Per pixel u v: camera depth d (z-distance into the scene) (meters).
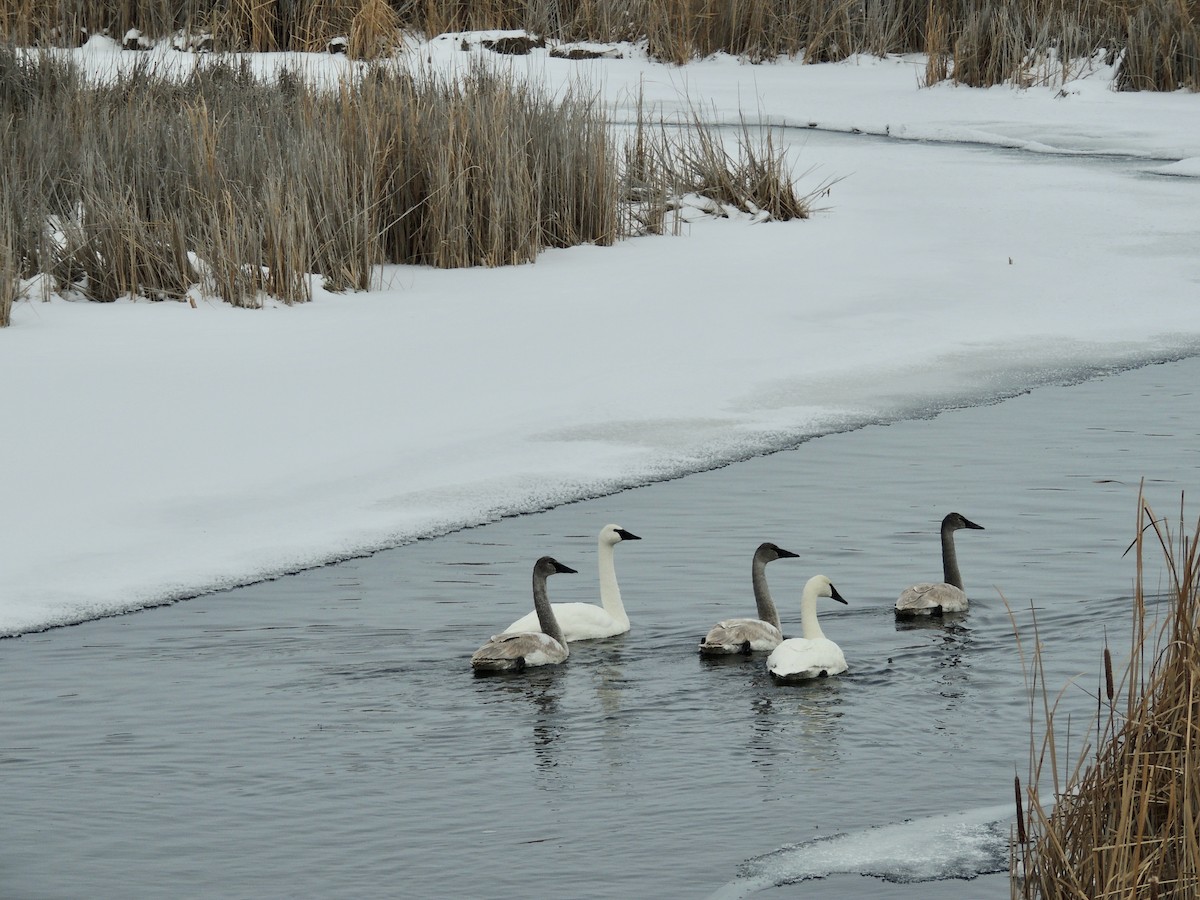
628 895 8.01
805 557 13.12
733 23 42.47
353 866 8.33
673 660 11.17
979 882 8.10
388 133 24.27
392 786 9.23
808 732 9.84
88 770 9.49
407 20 39.78
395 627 11.79
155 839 8.66
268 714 10.26
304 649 11.38
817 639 10.82
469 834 8.64
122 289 21.58
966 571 12.66
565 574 12.90
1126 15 40.00
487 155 24.09
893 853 8.38
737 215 27.58
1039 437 16.47
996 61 39.78
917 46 42.94
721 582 12.67
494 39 39.50
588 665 11.09
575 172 25.61
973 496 14.56
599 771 9.37
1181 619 7.24
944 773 9.25
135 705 10.43
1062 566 12.66
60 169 24.03
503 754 9.63
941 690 10.40
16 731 10.05
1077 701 10.08
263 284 21.72
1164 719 7.14
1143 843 6.74
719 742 9.74
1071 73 40.00
